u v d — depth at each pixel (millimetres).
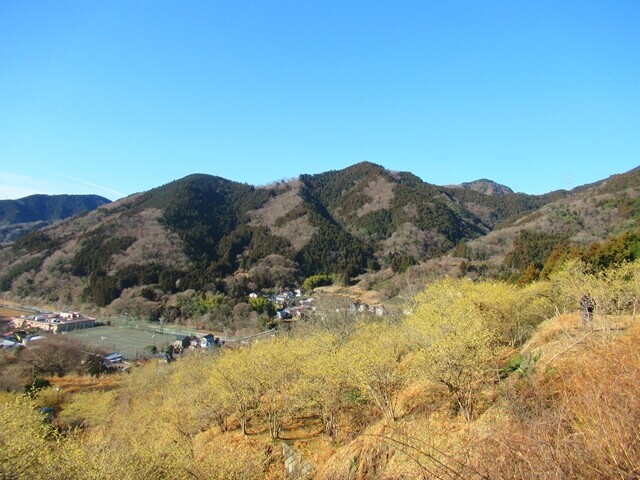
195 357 36344
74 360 47031
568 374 7031
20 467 11414
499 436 4469
